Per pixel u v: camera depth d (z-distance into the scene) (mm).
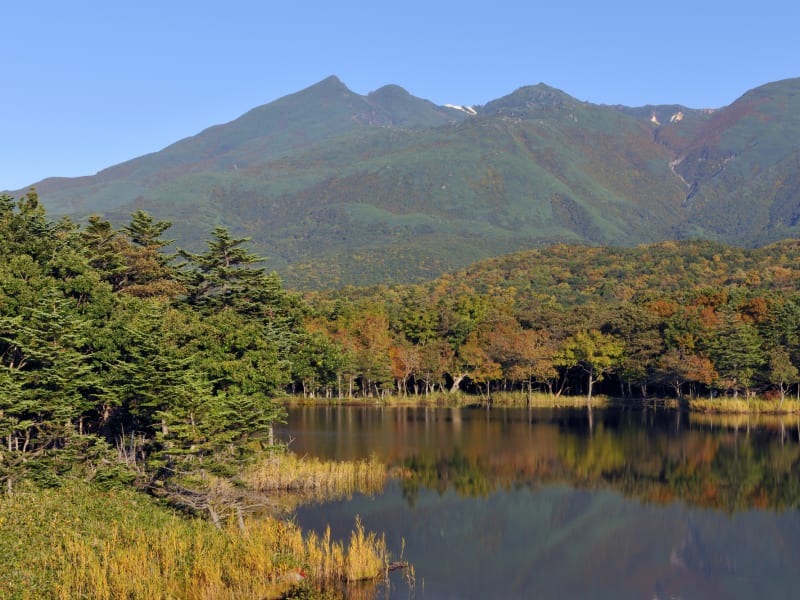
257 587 30344
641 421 91438
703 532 45031
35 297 42438
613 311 126750
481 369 120062
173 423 39812
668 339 110312
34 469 38250
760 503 51250
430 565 38000
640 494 53750
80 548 30922
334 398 121062
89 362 44531
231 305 61281
